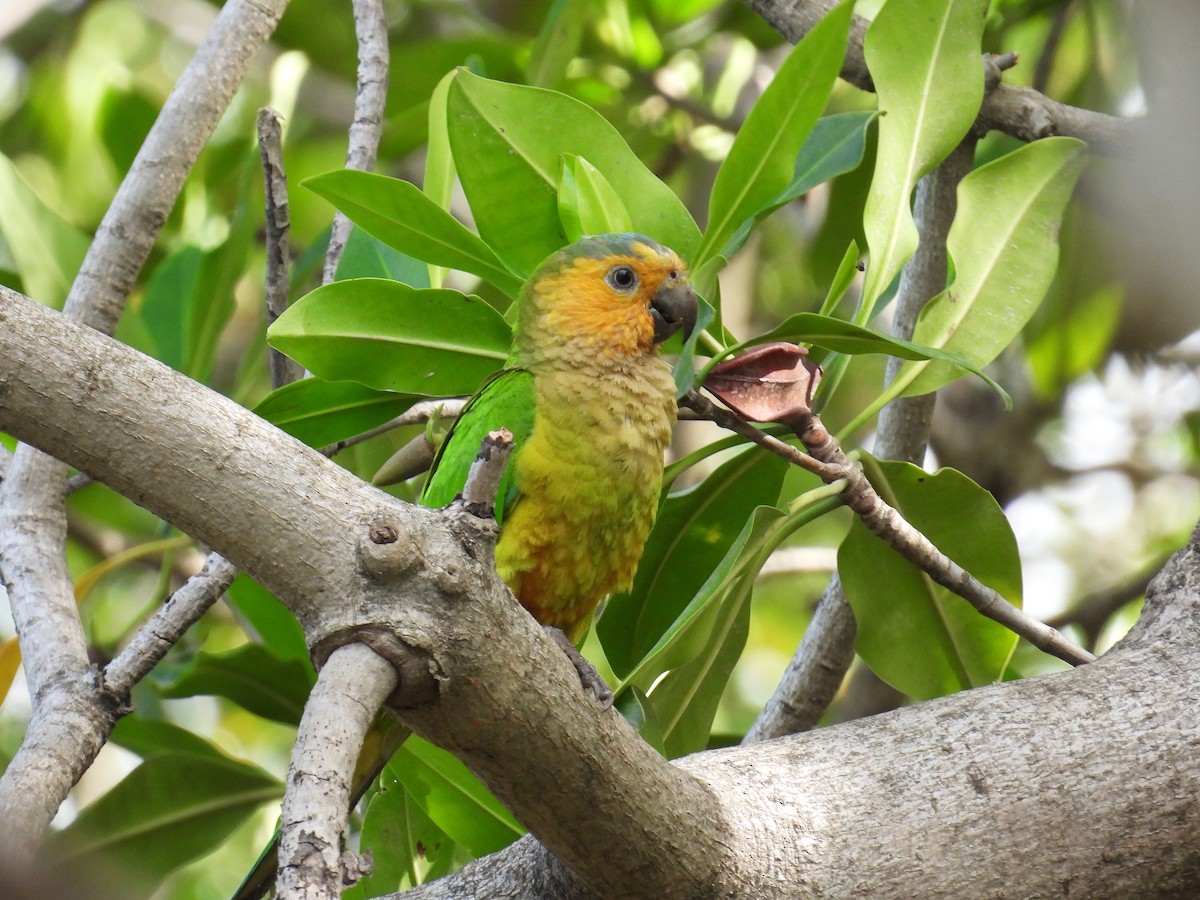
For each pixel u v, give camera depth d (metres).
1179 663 6.50
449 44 12.66
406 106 13.15
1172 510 15.55
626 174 7.77
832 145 8.10
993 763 6.09
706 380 7.07
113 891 1.94
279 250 7.46
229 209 13.46
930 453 13.82
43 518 7.47
